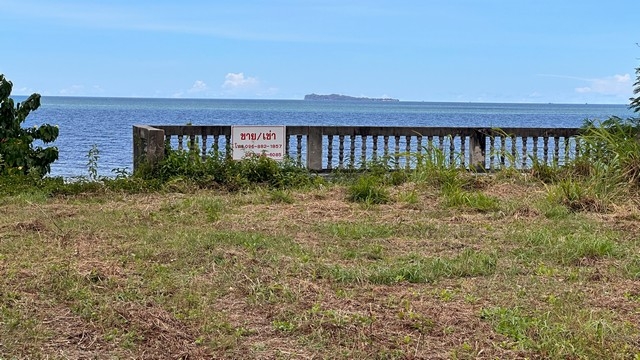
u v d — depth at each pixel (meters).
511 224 9.05
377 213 9.82
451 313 5.54
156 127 12.70
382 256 7.36
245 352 4.81
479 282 6.45
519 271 6.81
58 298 5.73
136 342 4.92
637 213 9.52
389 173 12.75
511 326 5.23
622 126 13.37
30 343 4.84
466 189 11.58
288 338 5.07
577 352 4.77
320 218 9.41
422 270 6.66
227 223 8.90
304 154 13.92
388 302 5.80
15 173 12.20
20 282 6.06
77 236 7.97
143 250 7.29
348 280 6.40
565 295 6.00
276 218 9.31
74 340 4.96
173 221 9.02
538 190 11.32
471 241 8.10
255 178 12.09
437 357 4.75
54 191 11.20
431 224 8.99
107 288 5.96
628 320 5.43
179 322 5.29
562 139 13.84
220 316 5.41
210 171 12.02
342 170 12.97
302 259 7.05
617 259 7.31
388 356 4.76
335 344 4.94
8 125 13.83
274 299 5.79
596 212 9.91
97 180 12.20
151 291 5.94
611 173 11.11
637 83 13.84
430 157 12.34
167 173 12.02
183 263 6.85
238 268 6.64
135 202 10.52
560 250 7.52
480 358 4.73
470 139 13.62
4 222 8.66
